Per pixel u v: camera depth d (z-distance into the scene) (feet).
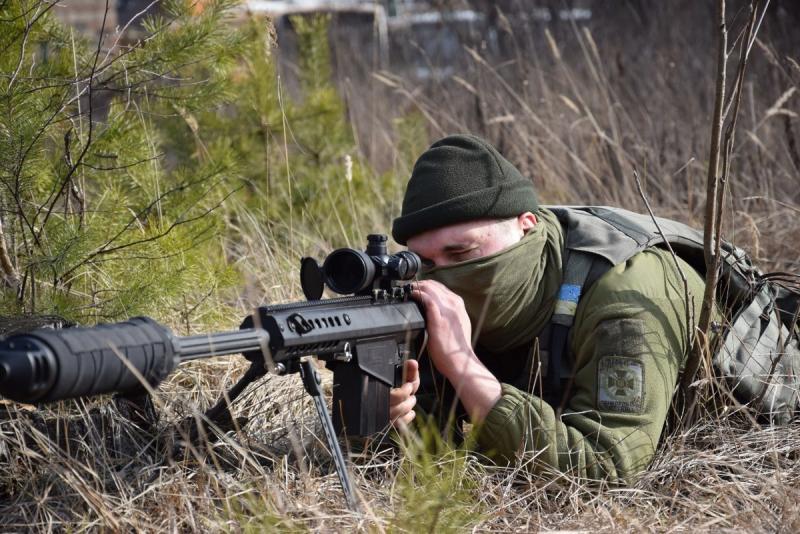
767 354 22.58
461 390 19.98
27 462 19.16
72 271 23.85
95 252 24.39
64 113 24.11
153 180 27.35
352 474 19.65
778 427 22.36
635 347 20.08
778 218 37.45
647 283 20.83
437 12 76.54
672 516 18.99
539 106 49.55
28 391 13.83
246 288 31.37
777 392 22.52
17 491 19.01
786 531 17.90
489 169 20.86
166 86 26.35
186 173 28.48
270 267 31.86
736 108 20.63
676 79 53.93
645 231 22.29
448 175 20.74
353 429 18.38
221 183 29.73
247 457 18.76
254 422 22.52
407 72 69.92
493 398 19.95
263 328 16.65
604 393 20.15
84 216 24.67
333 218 38.52
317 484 19.43
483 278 20.67
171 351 15.38
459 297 20.29
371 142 51.65
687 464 20.61
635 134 45.14
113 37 25.29
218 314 27.43
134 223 26.11
